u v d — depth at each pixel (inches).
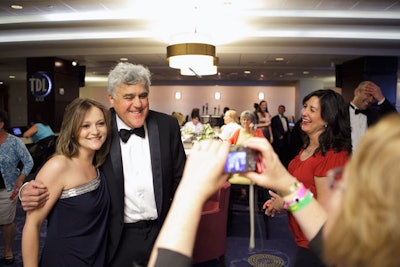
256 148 28.8
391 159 15.3
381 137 16.3
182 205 22.7
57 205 55.5
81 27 256.4
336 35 253.0
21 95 620.4
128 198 62.5
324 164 58.2
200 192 23.0
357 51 300.0
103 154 61.2
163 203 63.6
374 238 14.9
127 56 327.9
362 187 15.8
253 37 261.1
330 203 19.2
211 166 23.8
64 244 54.9
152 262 21.7
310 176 59.8
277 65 398.3
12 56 324.5
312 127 62.9
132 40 274.7
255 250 133.8
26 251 52.3
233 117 201.0
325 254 17.6
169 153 66.1
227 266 120.7
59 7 208.8
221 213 101.2
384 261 14.7
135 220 62.8
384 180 15.2
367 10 212.2
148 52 306.3
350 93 342.0
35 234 52.9
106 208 58.9
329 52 299.4
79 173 56.3
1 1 196.2
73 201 55.2
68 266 55.1
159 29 257.9
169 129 68.2
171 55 214.4
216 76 538.6
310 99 63.8
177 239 21.6
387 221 14.7
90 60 353.4
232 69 443.5
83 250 55.5
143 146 64.4
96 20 233.0
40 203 52.6
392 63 308.3
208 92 618.5
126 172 63.0
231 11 216.8
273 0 193.0
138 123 61.0
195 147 25.5
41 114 327.3
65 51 317.1
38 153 255.6
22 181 118.0
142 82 60.2
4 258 123.3
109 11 219.9
